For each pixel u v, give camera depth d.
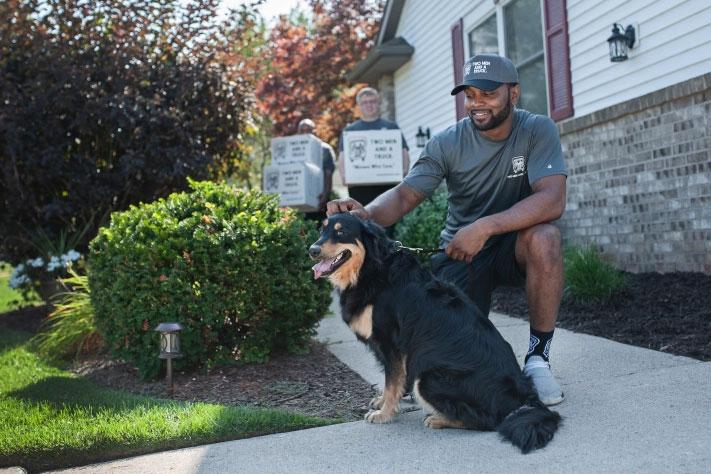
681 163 6.04
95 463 3.26
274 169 8.40
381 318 3.39
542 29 8.52
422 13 11.83
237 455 3.13
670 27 6.27
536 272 3.62
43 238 7.97
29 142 7.53
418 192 4.03
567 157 7.74
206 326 4.75
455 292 3.39
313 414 3.81
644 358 4.11
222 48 8.88
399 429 3.34
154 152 7.79
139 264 4.67
